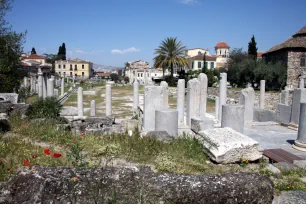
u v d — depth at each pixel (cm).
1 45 2006
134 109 2200
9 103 1158
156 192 382
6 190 353
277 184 594
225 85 1714
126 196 371
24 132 880
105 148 716
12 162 577
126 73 11744
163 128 995
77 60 11488
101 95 4834
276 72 4166
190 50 11294
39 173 374
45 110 1303
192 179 405
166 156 668
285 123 1516
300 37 4506
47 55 11850
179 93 1658
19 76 2277
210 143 756
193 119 1145
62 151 716
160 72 10088
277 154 827
